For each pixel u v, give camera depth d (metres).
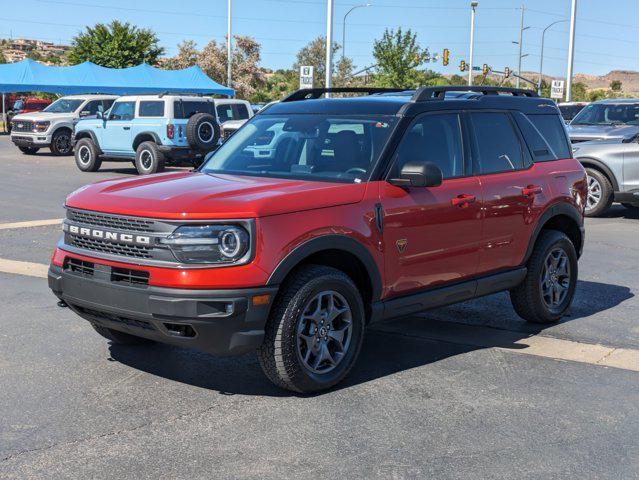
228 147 6.00
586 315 7.13
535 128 6.66
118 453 4.01
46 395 4.81
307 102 6.05
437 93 5.92
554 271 6.74
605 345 6.16
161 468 3.85
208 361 5.52
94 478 3.73
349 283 4.94
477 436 4.31
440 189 5.55
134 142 20.45
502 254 6.11
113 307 4.63
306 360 4.80
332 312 4.90
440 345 6.07
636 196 13.38
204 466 3.88
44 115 27.09
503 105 6.39
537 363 5.65
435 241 5.50
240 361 5.54
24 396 4.79
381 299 5.25
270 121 6.00
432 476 3.82
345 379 5.22
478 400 4.87
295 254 4.60
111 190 4.98
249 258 4.46
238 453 4.03
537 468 3.93
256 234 4.47
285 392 4.94
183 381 5.11
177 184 5.04
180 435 4.25
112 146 21.05
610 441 4.29
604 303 7.61
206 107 20.81
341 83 68.50
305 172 5.36
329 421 4.48
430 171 5.04
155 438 4.20
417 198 5.35
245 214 4.47
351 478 3.78
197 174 5.58
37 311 6.79
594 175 13.73
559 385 5.18
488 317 7.00
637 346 6.16
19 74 34.78
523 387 5.13
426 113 5.64
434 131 5.68
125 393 4.88
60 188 16.61
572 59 38.50
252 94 62.50
